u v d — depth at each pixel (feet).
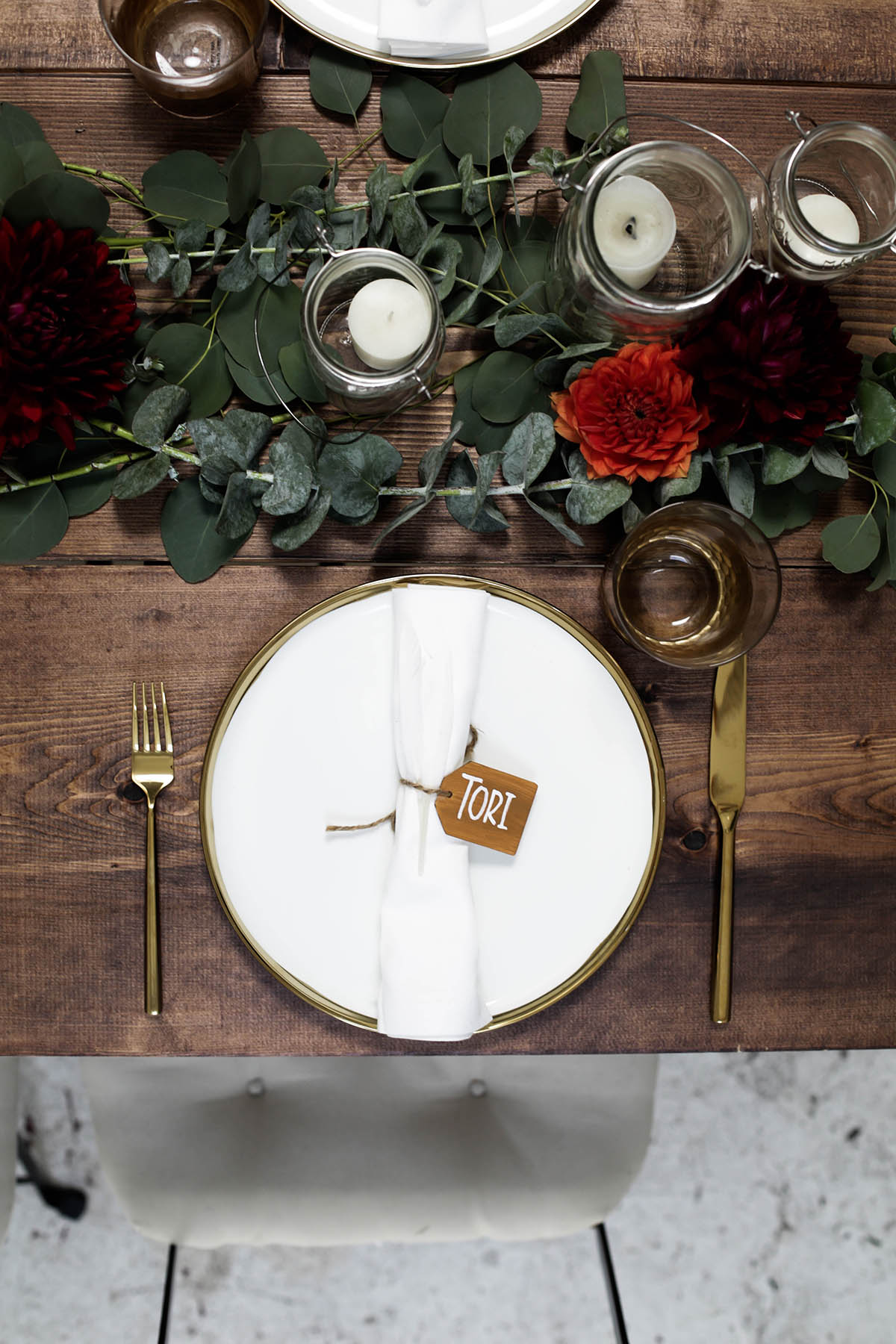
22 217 1.84
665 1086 4.28
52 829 2.10
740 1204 4.26
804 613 2.19
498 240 2.04
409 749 1.96
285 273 1.99
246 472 1.92
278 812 2.02
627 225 1.88
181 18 1.99
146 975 2.06
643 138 2.11
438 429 2.12
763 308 1.83
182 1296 4.12
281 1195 2.61
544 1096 2.72
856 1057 4.30
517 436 1.97
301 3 2.00
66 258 1.79
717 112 2.14
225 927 2.09
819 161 1.99
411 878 1.95
